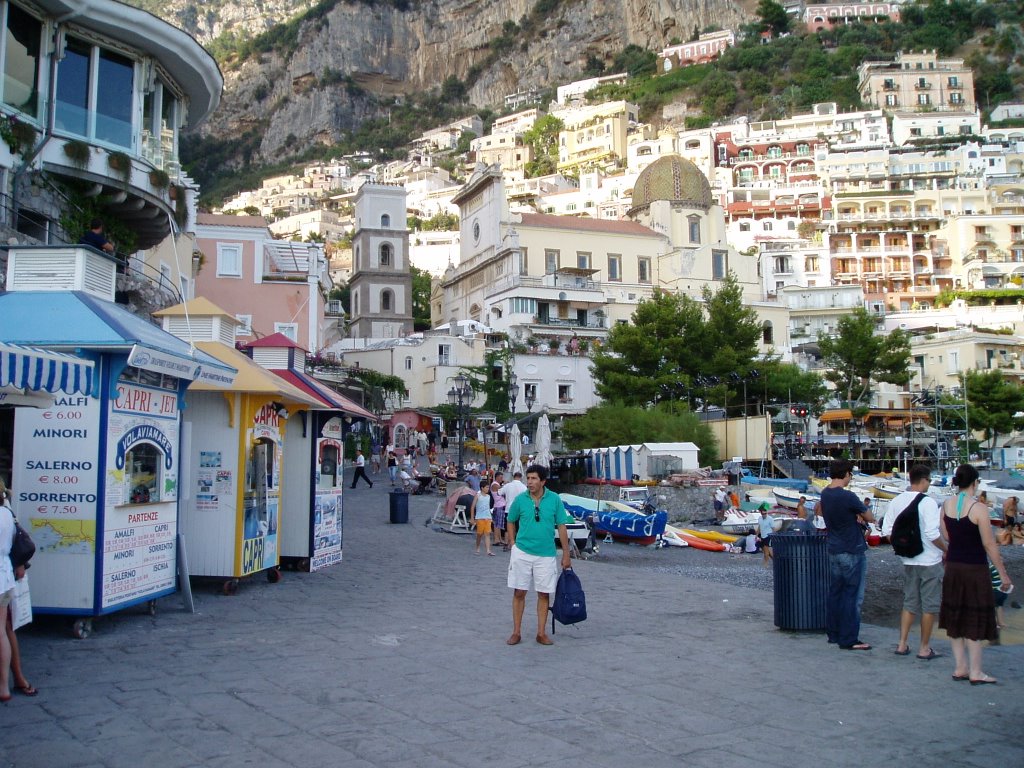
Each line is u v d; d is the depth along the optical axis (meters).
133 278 24.83
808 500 33.69
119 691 7.91
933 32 181.50
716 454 43.59
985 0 192.88
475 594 14.16
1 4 20.30
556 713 7.46
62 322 10.15
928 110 158.88
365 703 7.64
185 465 12.25
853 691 8.38
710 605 13.73
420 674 8.71
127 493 10.54
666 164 88.25
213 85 26.31
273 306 51.84
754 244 117.44
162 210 24.81
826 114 155.75
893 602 16.48
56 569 9.96
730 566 22.16
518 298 72.81
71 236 21.92
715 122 167.12
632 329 52.31
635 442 42.31
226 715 7.23
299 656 9.40
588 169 162.50
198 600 12.67
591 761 6.30
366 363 66.88
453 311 89.12
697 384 53.28
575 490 36.91
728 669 9.20
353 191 197.88
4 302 10.50
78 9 21.64
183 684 8.16
